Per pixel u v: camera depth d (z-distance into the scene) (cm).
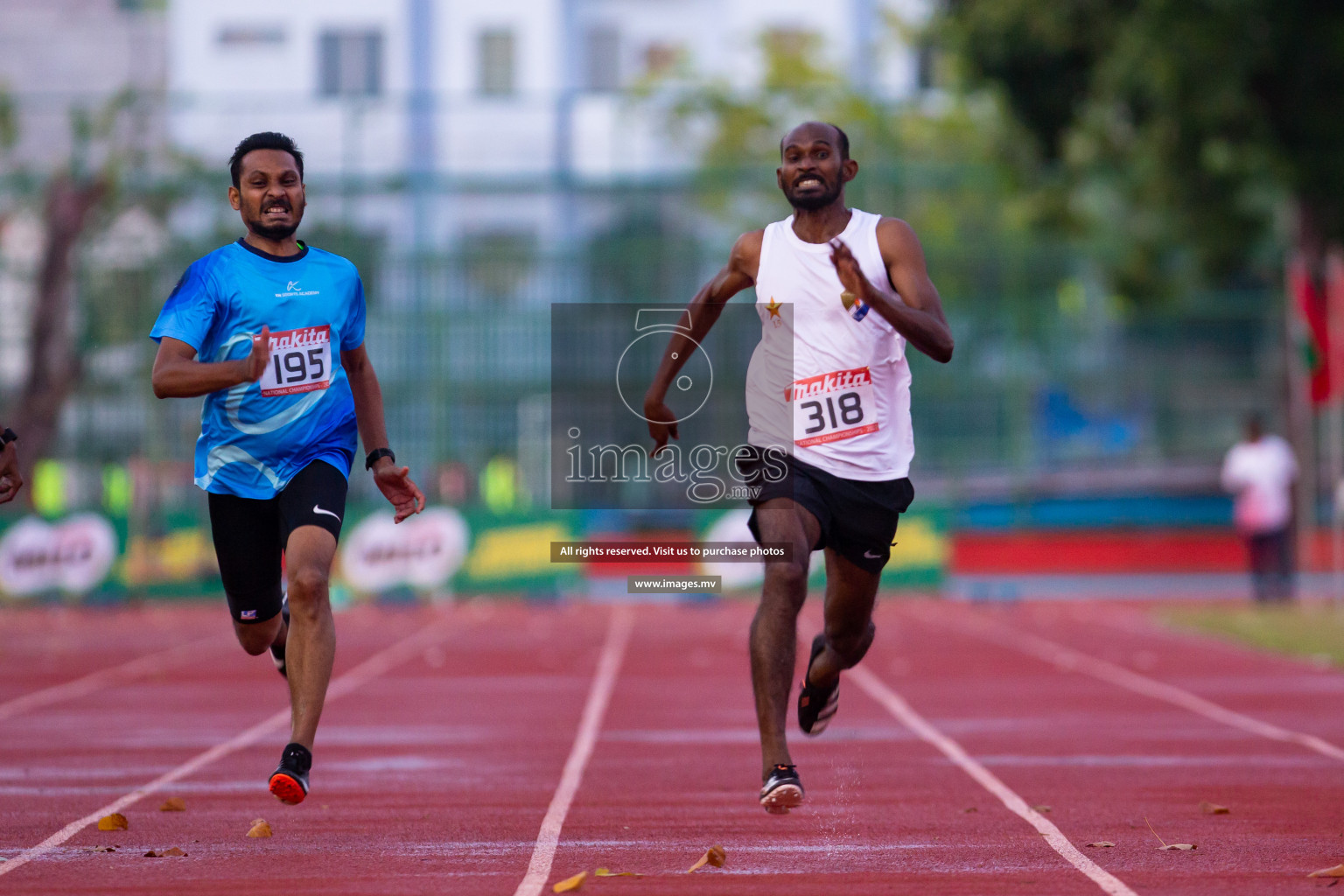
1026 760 2894
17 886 1712
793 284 2048
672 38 14725
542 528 8844
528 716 3725
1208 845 1969
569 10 14588
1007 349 9794
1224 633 6125
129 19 12862
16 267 9300
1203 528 9606
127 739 3281
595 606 8662
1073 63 8912
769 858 1895
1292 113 8506
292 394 2006
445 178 10131
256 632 2122
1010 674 4741
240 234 9669
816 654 2245
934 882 1723
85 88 12725
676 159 10581
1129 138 9675
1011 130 9925
